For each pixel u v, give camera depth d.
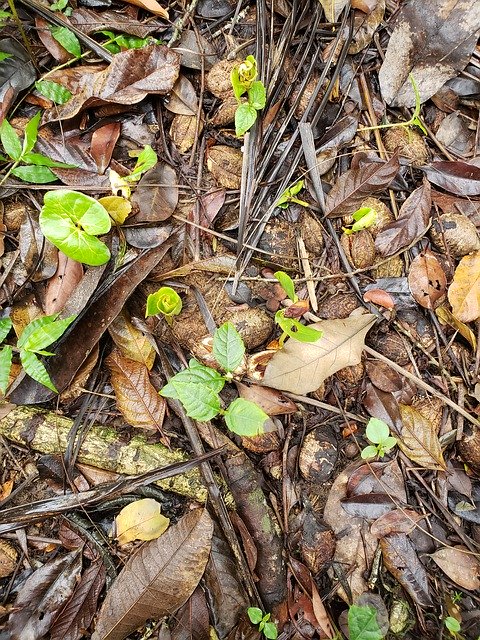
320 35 0.48
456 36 0.47
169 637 0.39
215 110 0.47
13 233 0.43
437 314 0.46
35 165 0.41
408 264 0.47
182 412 0.42
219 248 0.45
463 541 0.44
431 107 0.49
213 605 0.40
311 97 0.46
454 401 0.46
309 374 0.42
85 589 0.39
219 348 0.39
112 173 0.42
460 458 0.46
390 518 0.43
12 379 0.40
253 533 0.42
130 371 0.42
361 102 0.49
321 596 0.43
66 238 0.37
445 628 0.42
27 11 0.45
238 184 0.45
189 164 0.45
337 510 0.43
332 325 0.43
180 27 0.46
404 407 0.45
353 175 0.45
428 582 0.43
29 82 0.44
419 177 0.48
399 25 0.48
